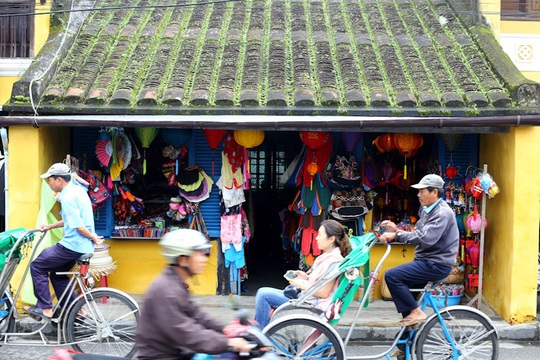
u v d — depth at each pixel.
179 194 8.27
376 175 8.15
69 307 5.98
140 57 8.06
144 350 3.58
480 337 5.54
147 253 8.16
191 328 3.54
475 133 7.82
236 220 8.09
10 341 6.22
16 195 7.08
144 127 6.93
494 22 8.62
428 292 5.57
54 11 8.06
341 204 8.03
